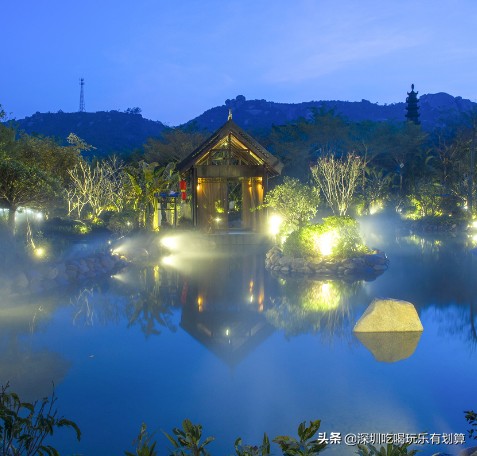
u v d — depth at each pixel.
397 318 12.93
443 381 9.45
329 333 12.73
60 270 19.64
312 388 9.13
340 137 66.31
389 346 11.63
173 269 23.34
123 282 19.95
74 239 26.55
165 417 8.04
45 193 19.00
